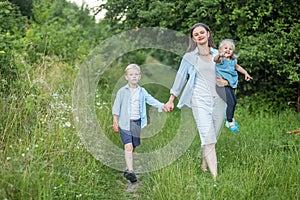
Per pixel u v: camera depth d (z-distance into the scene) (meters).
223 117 5.38
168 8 9.19
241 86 9.08
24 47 8.18
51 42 9.52
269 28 8.38
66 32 10.72
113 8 10.20
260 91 8.98
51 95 5.94
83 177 4.69
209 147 5.22
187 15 9.48
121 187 5.17
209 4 8.48
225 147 6.07
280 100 8.66
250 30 8.78
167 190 4.49
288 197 4.42
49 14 11.34
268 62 8.49
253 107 8.54
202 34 5.27
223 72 5.34
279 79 8.89
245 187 4.53
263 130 6.91
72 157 5.00
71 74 8.12
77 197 4.23
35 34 9.49
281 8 8.45
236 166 5.29
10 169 3.89
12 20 9.16
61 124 5.48
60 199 4.07
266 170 4.88
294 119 7.62
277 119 7.64
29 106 5.18
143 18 9.66
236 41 8.58
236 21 8.66
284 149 6.00
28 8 11.29
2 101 5.16
